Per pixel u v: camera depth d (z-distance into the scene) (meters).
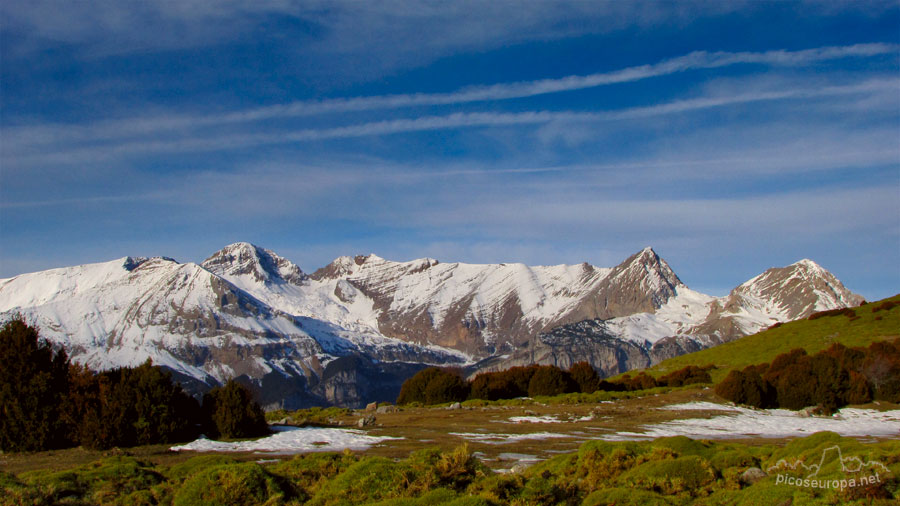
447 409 66.44
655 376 108.06
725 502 19.22
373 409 68.44
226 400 42.03
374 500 19.36
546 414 59.59
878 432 51.91
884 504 16.62
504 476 21.08
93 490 23.61
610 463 23.48
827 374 66.94
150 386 39.19
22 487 22.38
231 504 20.08
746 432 51.28
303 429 46.38
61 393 38.59
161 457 34.69
